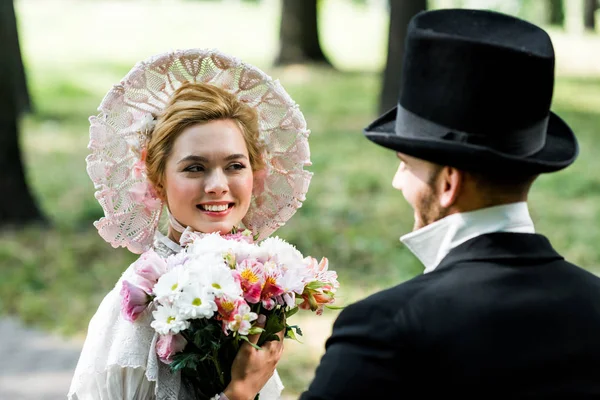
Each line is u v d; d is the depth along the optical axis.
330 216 11.66
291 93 23.06
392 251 10.14
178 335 2.71
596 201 12.80
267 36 32.34
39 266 9.77
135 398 2.84
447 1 40.88
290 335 3.00
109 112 3.06
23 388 6.77
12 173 11.38
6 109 11.29
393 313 2.25
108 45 29.69
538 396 2.18
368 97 22.62
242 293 2.72
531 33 2.34
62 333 7.98
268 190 3.32
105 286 9.26
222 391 2.83
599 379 2.23
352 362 2.21
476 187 2.33
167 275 2.69
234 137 2.99
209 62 3.14
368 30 35.31
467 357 2.18
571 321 2.27
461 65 2.25
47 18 32.97
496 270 2.32
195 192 2.94
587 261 9.98
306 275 2.87
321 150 16.06
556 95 23.05
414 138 2.30
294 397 6.38
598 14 43.56
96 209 12.09
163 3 36.75
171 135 2.96
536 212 12.13
